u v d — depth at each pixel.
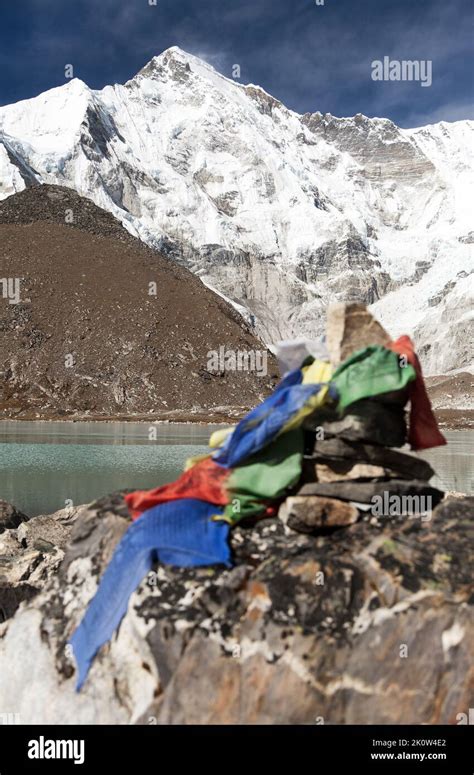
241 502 6.97
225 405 126.44
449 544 6.43
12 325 132.25
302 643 5.82
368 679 5.80
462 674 5.74
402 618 5.86
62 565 7.40
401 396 6.99
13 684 6.77
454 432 92.44
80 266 151.38
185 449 49.12
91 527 7.42
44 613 7.04
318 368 7.46
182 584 6.26
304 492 6.92
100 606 6.46
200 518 6.81
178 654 5.93
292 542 6.71
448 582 6.02
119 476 32.25
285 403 6.94
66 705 6.30
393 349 7.10
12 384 122.75
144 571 6.36
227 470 7.07
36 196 184.38
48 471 34.19
